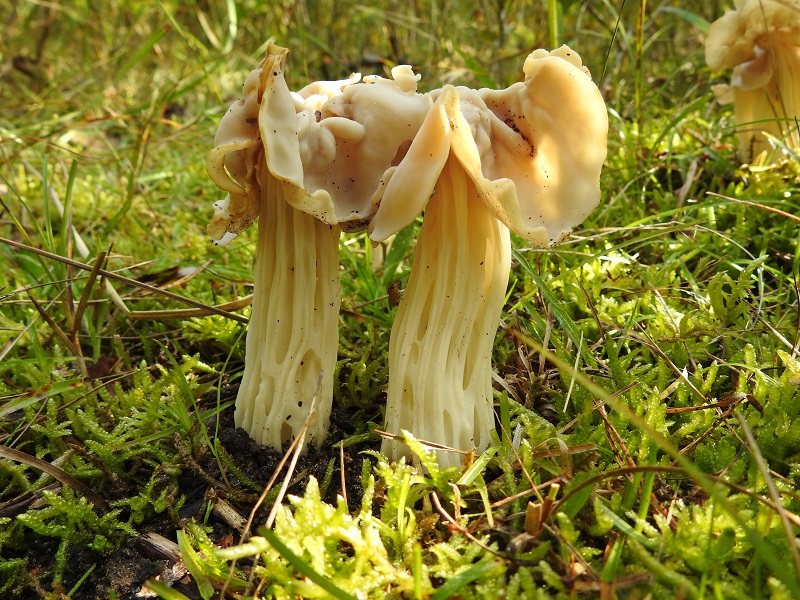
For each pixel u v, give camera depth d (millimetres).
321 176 126
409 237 217
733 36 277
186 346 205
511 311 186
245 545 111
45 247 221
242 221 135
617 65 340
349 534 113
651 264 230
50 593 125
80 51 571
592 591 109
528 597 104
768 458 138
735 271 218
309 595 105
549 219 128
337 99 130
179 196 303
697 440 137
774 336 174
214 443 149
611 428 136
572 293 196
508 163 129
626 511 120
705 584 107
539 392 162
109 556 132
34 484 147
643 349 175
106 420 166
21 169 353
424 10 463
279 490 137
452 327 133
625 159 276
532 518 117
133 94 469
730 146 297
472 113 124
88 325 200
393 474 128
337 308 144
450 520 123
